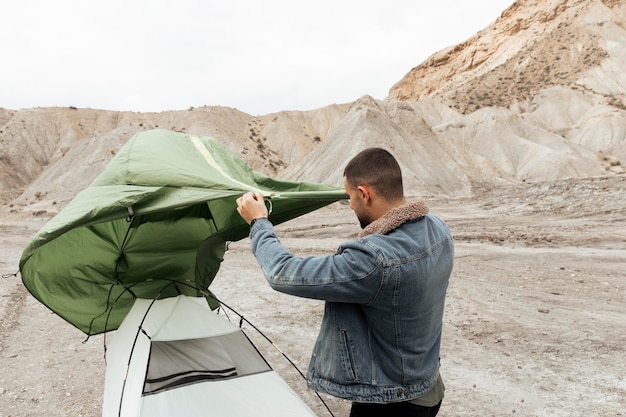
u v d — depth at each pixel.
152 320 3.80
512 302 9.63
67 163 96.75
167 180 3.21
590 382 5.70
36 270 3.95
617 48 140.38
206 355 3.56
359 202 1.98
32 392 6.00
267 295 11.52
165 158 3.45
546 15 176.88
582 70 136.25
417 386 1.92
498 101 134.50
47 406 5.56
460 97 140.12
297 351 7.32
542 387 5.65
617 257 14.37
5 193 97.19
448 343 7.36
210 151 3.96
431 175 59.09
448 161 69.62
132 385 3.32
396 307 1.80
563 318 8.36
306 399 5.50
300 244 23.00
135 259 4.04
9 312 10.31
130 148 3.58
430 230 1.98
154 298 4.19
